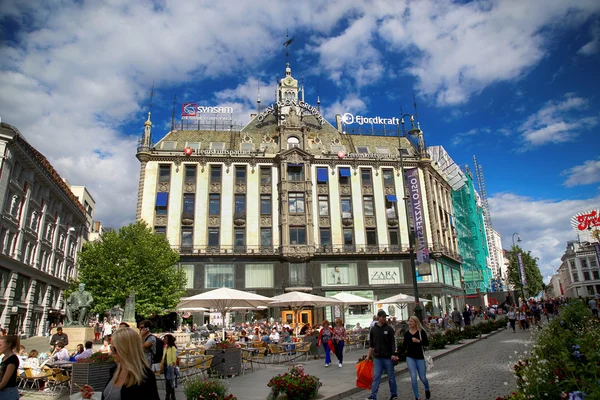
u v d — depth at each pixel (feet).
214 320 139.44
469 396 31.58
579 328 48.29
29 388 43.14
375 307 145.18
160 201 148.46
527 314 108.88
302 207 152.97
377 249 152.56
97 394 15.17
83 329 69.21
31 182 131.23
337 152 163.32
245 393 36.78
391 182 163.53
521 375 21.66
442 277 161.07
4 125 111.86
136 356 12.25
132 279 119.44
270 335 80.59
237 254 143.64
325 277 147.13
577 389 17.17
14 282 121.19
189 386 29.53
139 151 151.84
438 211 172.55
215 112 172.45
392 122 186.50
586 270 363.35
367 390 37.04
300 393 31.71
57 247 163.84
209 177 153.28
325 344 56.70
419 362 30.76
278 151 160.15
